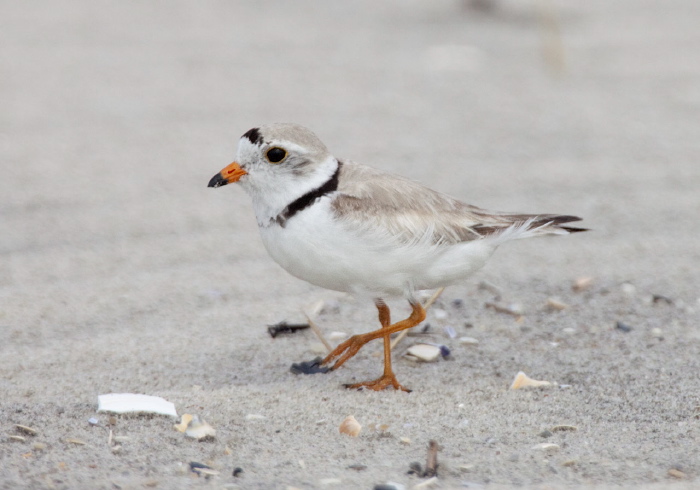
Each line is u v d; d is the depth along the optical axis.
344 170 7.68
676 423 6.96
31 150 14.10
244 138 7.46
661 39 20.59
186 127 15.25
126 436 6.62
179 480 5.96
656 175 13.20
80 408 7.11
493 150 14.25
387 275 7.40
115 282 10.12
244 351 8.58
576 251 10.98
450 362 8.34
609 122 15.52
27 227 11.54
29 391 7.49
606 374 7.97
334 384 7.85
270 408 7.26
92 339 8.77
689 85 17.39
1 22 21.67
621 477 6.02
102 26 21.59
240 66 18.81
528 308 9.51
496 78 18.19
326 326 9.19
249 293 9.95
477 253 7.67
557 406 7.35
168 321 9.23
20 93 16.81
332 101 16.66
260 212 7.58
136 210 12.13
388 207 7.35
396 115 15.95
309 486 5.90
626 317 9.23
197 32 21.34
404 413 7.21
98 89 17.16
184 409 7.19
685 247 10.94
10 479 5.87
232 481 5.97
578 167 13.54
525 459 6.34
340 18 23.12
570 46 20.33
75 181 13.01
